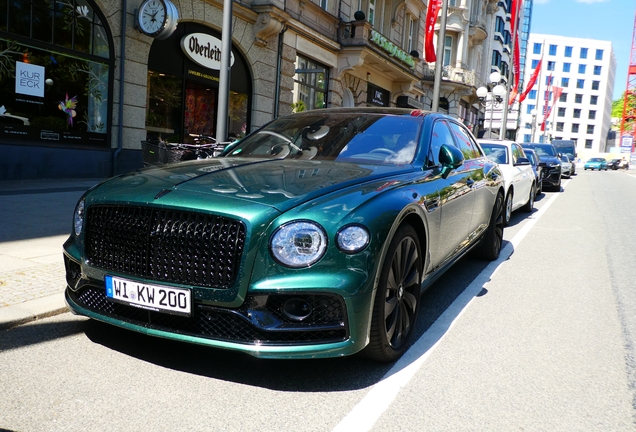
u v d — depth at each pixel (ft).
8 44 31.65
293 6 54.13
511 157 30.68
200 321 8.82
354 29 62.75
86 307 9.98
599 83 369.30
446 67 114.52
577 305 15.01
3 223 20.61
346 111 14.99
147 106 40.55
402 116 14.20
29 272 14.49
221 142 24.11
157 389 8.81
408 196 10.37
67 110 35.19
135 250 9.16
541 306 14.74
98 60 36.55
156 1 37.40
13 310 11.57
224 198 8.89
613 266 20.49
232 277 8.51
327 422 8.01
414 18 87.97
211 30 45.57
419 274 11.09
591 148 375.66
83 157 35.91
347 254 8.54
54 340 10.64
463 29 116.16
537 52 362.74
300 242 8.43
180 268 8.79
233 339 8.55
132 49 38.45
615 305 15.15
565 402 9.04
